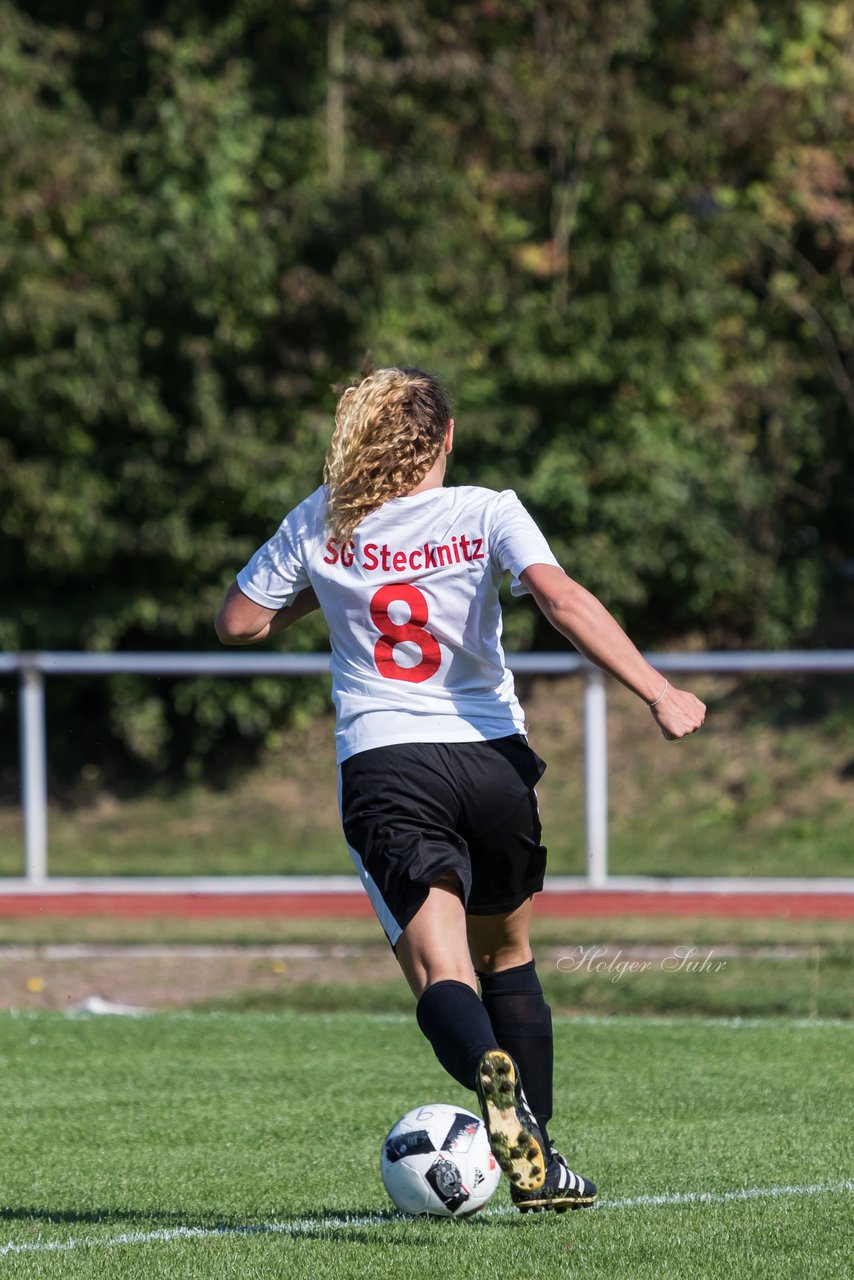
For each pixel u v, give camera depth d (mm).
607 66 56906
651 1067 22594
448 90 55938
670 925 37250
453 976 11406
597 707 39656
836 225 58094
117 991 31141
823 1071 22266
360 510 12047
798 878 42906
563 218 57500
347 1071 22688
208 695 55219
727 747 54844
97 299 51781
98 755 57875
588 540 55469
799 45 59219
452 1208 14102
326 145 57062
